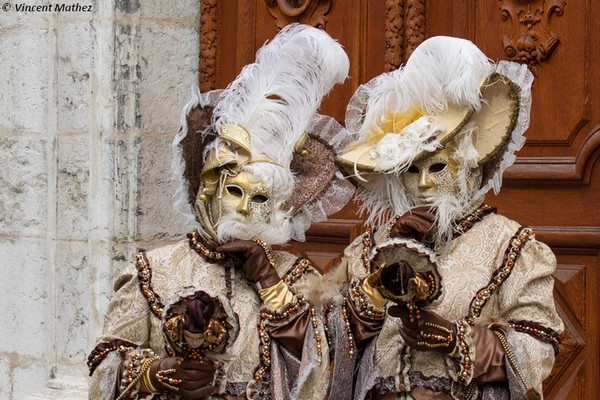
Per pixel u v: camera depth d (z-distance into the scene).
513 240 3.45
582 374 4.44
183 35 5.41
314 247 5.21
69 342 5.25
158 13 5.31
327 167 3.78
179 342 3.22
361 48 5.08
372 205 3.74
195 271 3.53
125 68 5.20
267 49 3.77
